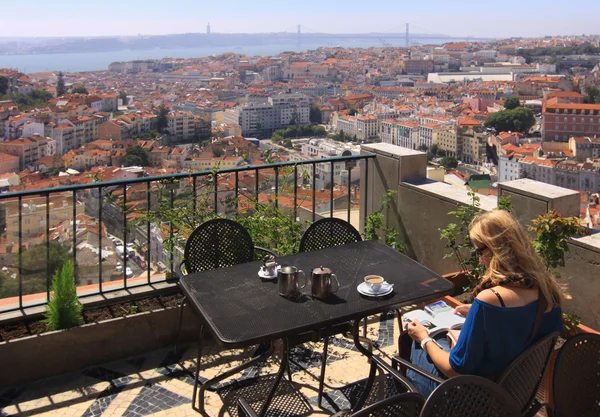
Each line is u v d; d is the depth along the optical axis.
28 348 3.27
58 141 94.38
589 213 38.19
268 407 2.94
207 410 3.02
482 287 2.29
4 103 105.12
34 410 3.03
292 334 2.45
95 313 3.66
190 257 3.44
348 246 3.43
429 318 2.79
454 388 1.79
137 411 3.02
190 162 76.19
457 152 97.69
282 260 3.22
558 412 2.15
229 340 2.35
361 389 3.19
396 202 4.77
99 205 3.89
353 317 2.58
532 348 2.10
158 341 3.66
